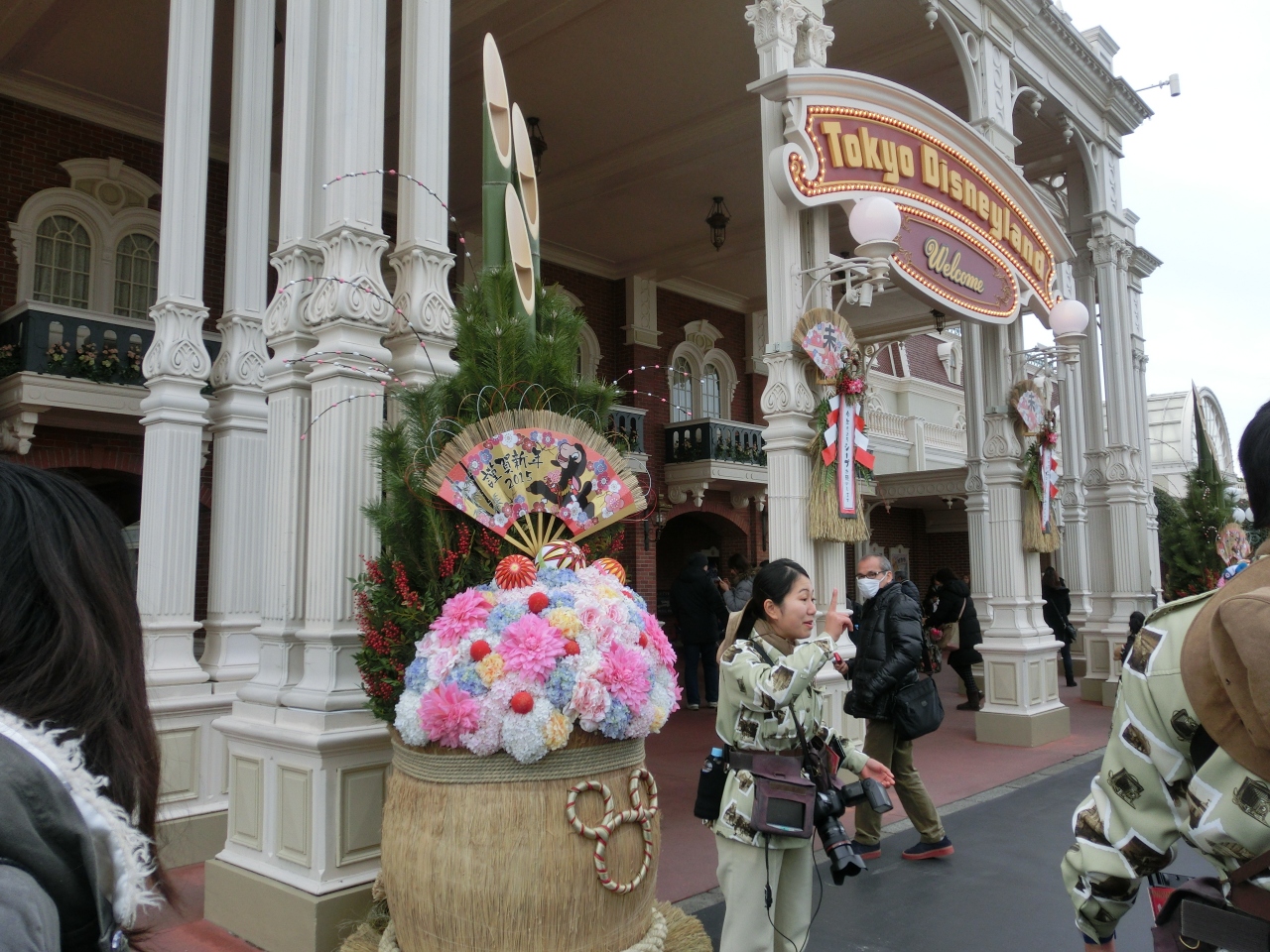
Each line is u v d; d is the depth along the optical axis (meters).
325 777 3.75
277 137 10.47
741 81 10.59
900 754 5.13
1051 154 12.51
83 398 8.67
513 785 2.75
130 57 9.43
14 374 8.48
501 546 3.46
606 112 11.23
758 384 18.02
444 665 2.86
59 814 0.84
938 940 4.03
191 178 5.93
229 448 5.88
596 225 14.22
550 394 3.67
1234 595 1.39
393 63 10.41
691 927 3.38
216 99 10.61
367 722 3.92
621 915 2.88
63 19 8.76
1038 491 9.32
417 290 4.51
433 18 4.76
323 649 3.95
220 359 6.02
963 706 11.20
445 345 4.54
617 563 3.46
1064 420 15.84
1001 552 9.25
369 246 4.31
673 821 6.00
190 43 5.99
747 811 2.93
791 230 6.82
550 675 2.79
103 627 0.98
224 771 5.40
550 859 2.71
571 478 3.54
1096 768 7.77
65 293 9.98
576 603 3.01
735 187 12.97
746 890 2.91
